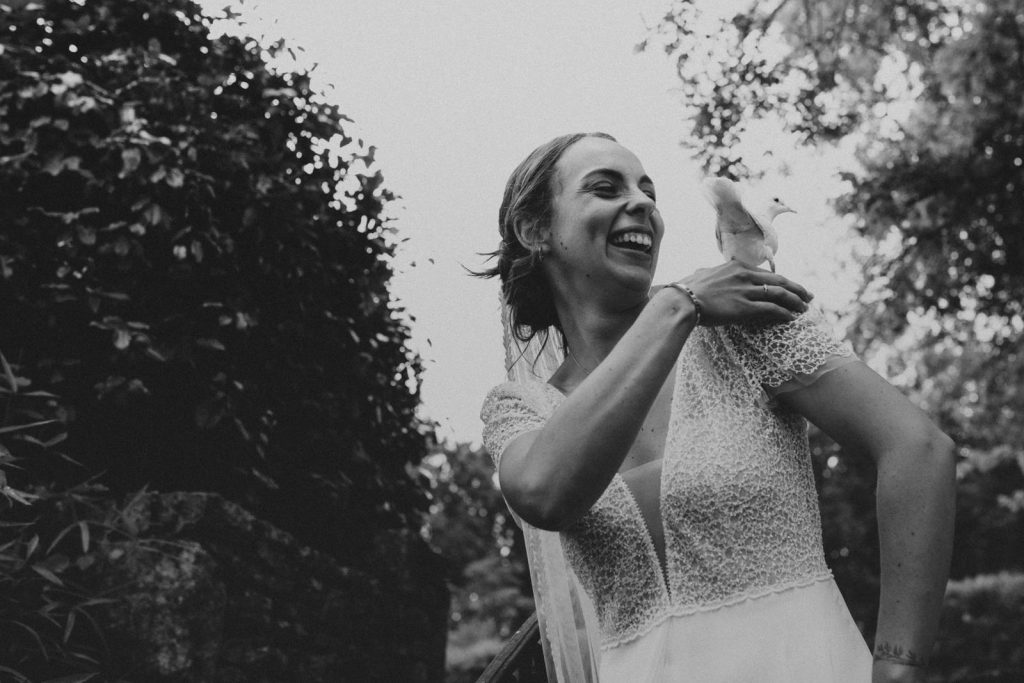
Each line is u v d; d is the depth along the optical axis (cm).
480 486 2041
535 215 202
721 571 157
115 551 353
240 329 429
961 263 1023
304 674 423
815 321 164
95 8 455
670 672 156
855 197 1023
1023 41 934
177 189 425
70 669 345
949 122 979
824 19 920
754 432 161
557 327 221
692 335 170
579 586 225
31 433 385
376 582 493
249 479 445
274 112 482
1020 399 1072
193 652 354
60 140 410
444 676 560
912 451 148
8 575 327
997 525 2830
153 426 423
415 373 554
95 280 407
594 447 157
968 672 1096
